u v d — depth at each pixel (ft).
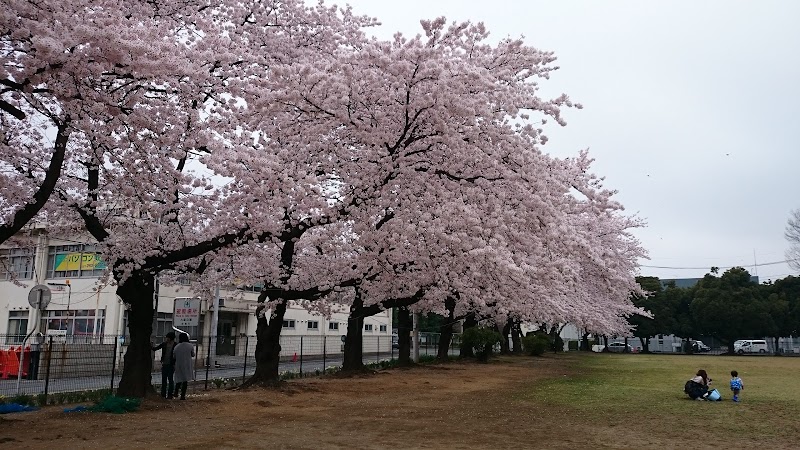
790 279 169.48
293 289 51.60
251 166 32.48
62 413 35.94
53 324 89.61
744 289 168.96
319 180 39.55
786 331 164.25
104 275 44.83
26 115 30.01
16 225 30.50
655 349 224.12
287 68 33.50
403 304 65.10
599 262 50.16
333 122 36.06
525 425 33.96
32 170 38.29
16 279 46.62
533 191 37.29
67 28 25.72
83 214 40.42
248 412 37.86
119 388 41.19
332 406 41.70
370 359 117.91
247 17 43.42
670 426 34.17
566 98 38.34
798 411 40.86
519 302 53.47
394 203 39.01
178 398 43.50
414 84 33.91
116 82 32.99
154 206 37.63
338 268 52.60
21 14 25.82
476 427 33.01
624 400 46.80
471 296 49.49
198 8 40.50
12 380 58.70
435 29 32.94
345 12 47.21
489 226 35.99
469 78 34.19
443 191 36.73
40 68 25.54
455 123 35.65
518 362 106.73
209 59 34.19
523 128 37.14
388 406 41.96
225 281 55.01
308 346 115.03
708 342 214.07
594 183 58.08
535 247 38.22
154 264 39.93
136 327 41.50
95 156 35.88
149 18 35.55
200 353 84.48
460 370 81.41
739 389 47.01
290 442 27.48
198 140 34.27
